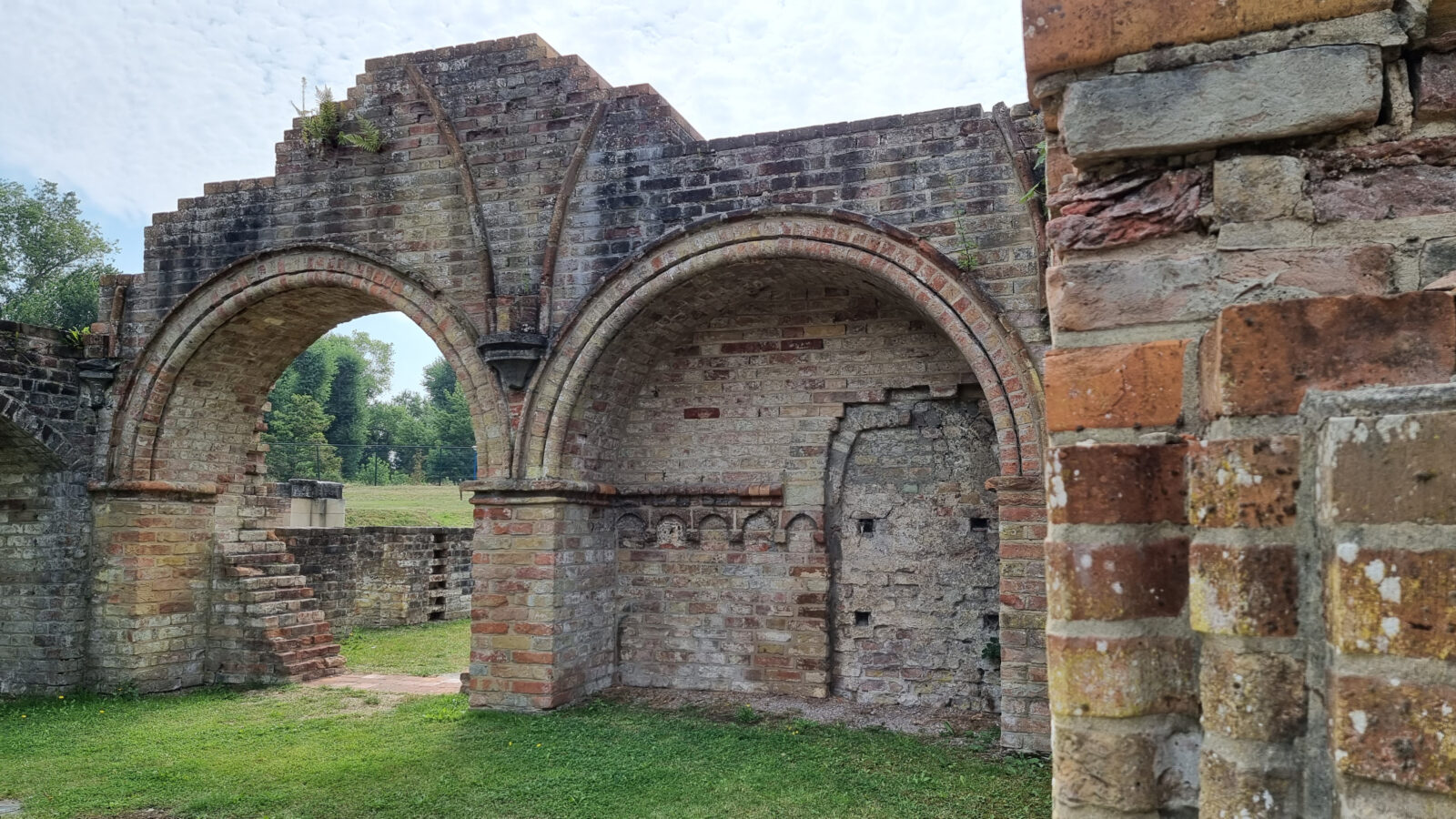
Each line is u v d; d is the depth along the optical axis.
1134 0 1.71
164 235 10.40
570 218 9.05
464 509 33.47
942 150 7.98
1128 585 1.56
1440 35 1.61
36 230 29.36
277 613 11.12
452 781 6.79
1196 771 1.53
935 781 6.77
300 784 6.82
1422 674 1.25
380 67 9.84
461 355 9.24
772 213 8.34
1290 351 1.44
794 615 9.45
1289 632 1.42
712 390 9.94
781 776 6.84
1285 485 1.42
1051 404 1.68
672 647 9.80
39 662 10.27
